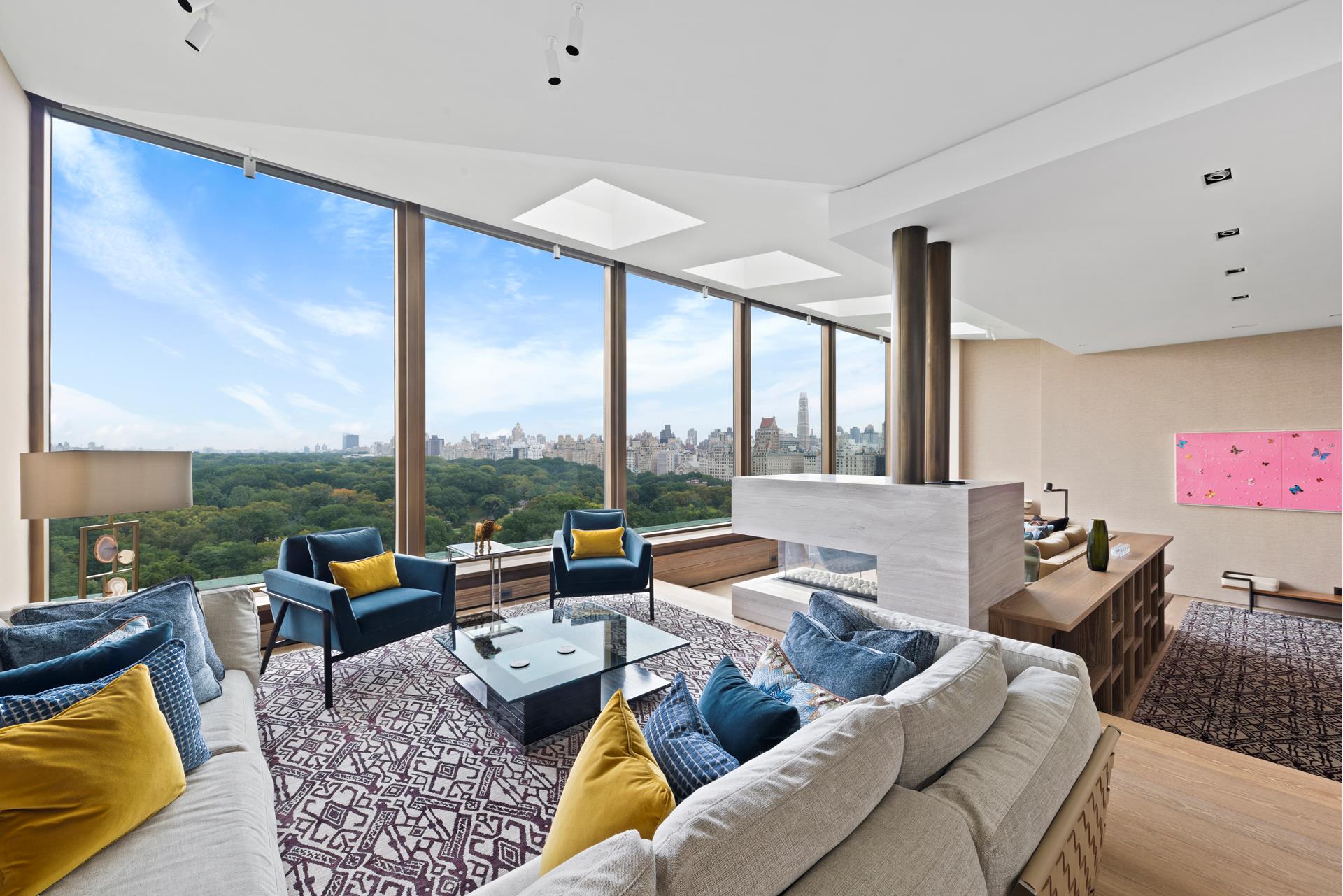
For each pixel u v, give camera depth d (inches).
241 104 101.7
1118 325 217.6
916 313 128.2
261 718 103.4
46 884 46.4
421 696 112.9
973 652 61.0
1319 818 71.3
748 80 90.2
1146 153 94.0
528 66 87.6
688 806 35.6
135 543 104.9
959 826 39.9
